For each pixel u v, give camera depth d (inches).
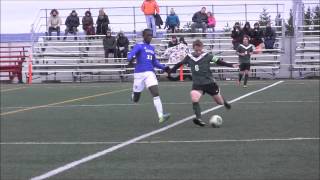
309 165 878.4
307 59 3577.8
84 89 2829.7
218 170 856.3
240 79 2915.8
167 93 2445.9
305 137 1151.0
